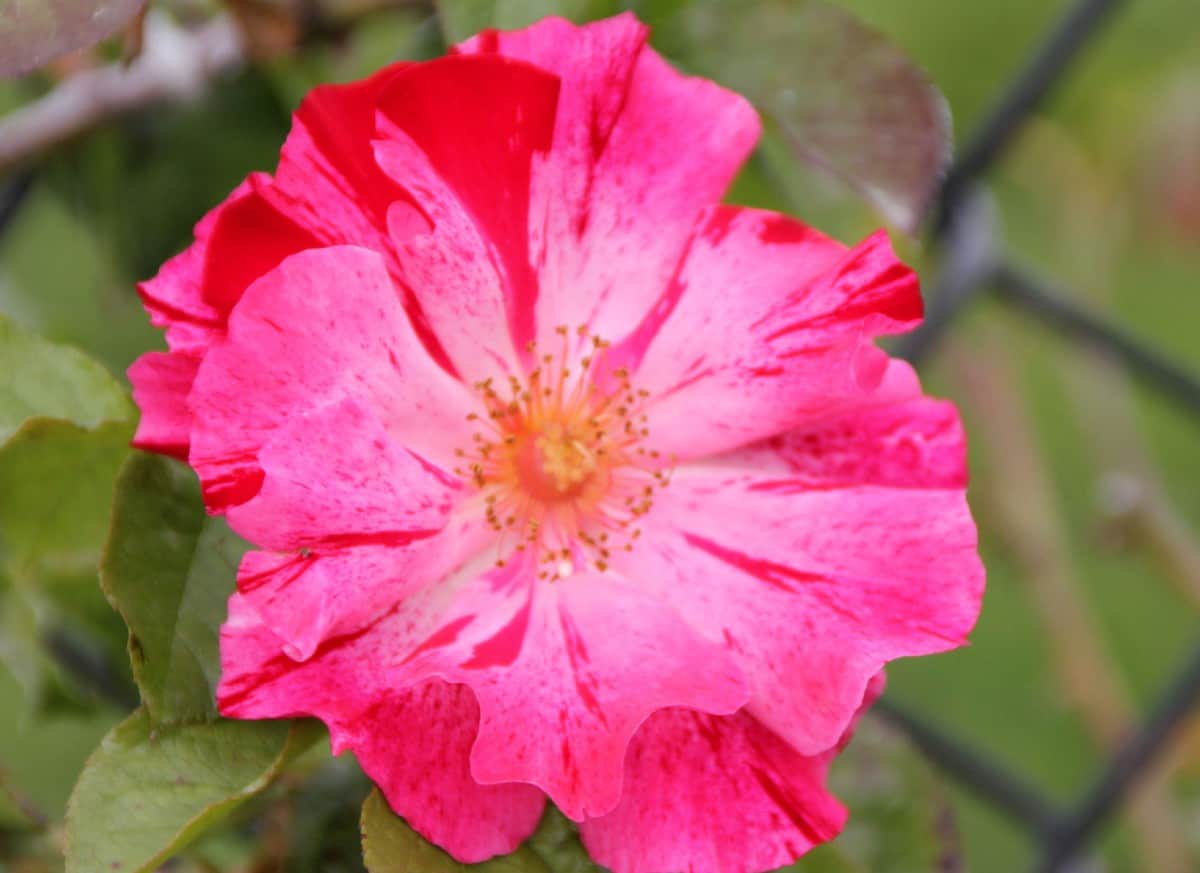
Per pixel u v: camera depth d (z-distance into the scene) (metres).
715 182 0.41
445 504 0.41
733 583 0.42
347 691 0.40
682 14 0.43
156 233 0.48
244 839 0.45
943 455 0.42
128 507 0.40
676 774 0.41
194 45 0.47
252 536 0.39
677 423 0.42
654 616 0.42
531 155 0.41
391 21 0.47
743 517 0.42
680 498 0.42
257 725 0.40
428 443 0.41
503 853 0.40
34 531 0.42
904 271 0.41
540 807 0.40
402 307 0.40
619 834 0.40
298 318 0.39
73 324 0.49
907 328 0.41
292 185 0.40
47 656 0.45
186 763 0.39
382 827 0.39
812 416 0.42
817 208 0.45
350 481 0.40
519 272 0.41
